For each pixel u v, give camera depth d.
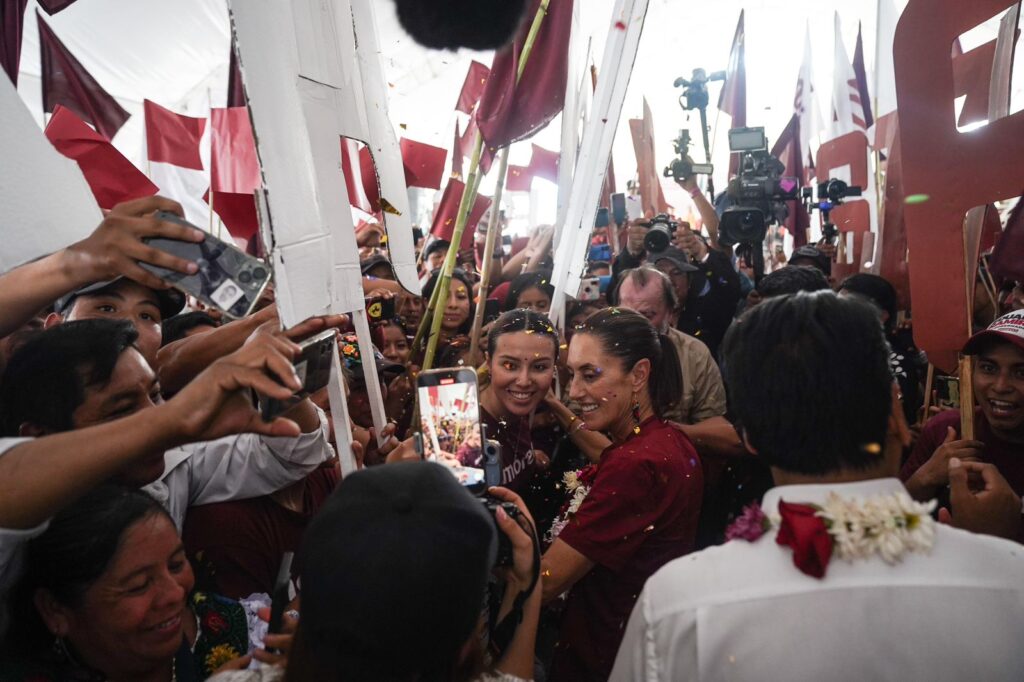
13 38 4.11
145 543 1.36
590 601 1.90
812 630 1.07
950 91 1.96
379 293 3.22
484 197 4.80
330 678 0.95
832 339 1.13
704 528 2.98
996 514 1.69
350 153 3.41
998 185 1.94
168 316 2.16
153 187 3.48
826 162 6.43
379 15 7.95
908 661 1.05
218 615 1.71
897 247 4.19
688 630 1.12
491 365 2.42
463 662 1.07
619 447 1.92
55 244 1.44
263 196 1.17
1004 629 1.04
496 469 1.61
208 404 1.05
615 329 2.04
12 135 1.42
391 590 0.91
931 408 2.72
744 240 4.68
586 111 3.69
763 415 1.18
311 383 1.32
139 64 7.73
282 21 1.29
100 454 1.02
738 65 8.10
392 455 1.68
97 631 1.35
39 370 1.47
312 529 0.98
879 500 1.12
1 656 1.34
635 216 6.59
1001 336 1.95
